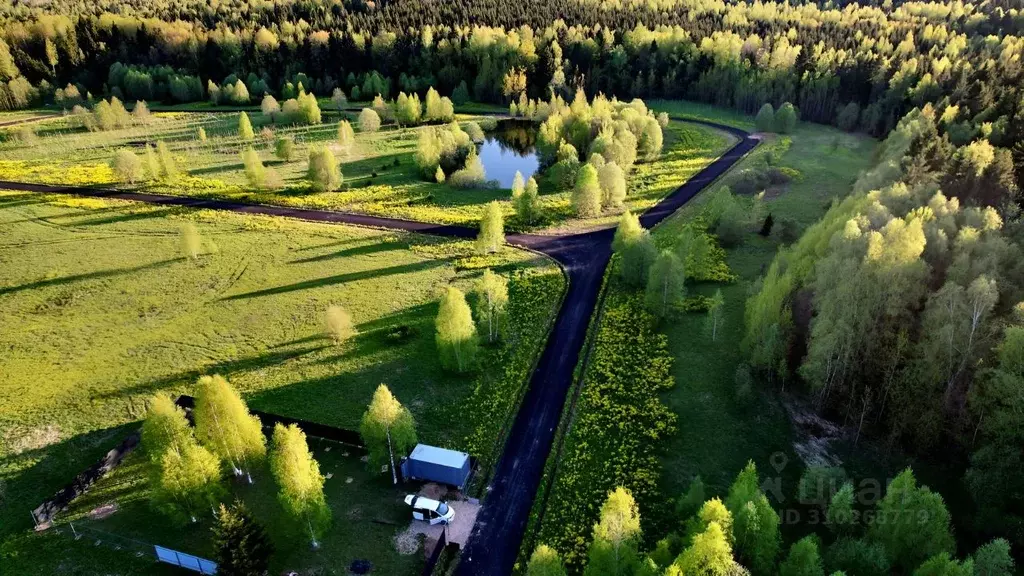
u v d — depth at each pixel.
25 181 125.25
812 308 62.81
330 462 56.22
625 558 40.25
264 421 60.72
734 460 54.62
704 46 198.62
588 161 122.50
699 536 36.44
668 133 163.62
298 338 74.56
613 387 64.44
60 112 186.25
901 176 90.69
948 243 65.00
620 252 85.81
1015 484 43.88
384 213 112.00
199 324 77.88
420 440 58.31
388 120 181.88
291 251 96.94
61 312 80.94
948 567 34.84
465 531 49.31
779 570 40.03
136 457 57.62
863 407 55.53
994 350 48.22
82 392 66.19
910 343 54.22
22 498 53.59
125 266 92.31
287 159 142.00
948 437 53.38
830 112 169.00
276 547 47.81
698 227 103.31
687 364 67.62
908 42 177.62
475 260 92.94
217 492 50.38
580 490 52.41
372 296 83.31
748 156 141.50
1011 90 120.75
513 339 73.38
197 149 150.38
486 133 179.75
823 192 116.75
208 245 95.19
